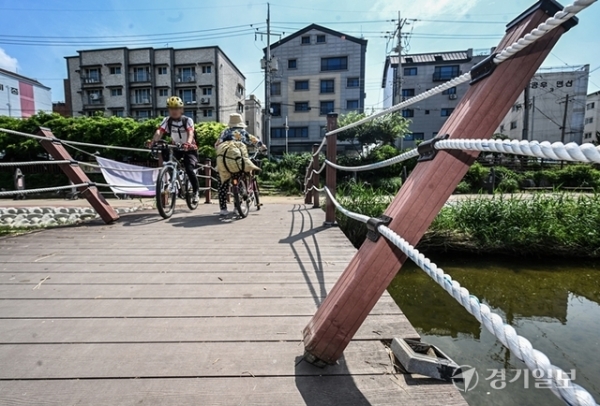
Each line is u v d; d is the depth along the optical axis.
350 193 4.94
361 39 25.25
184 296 1.57
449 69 25.11
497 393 1.54
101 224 3.36
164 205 3.72
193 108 25.08
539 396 1.51
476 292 3.17
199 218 3.80
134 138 15.53
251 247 2.47
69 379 0.97
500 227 4.05
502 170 14.62
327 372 1.00
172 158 3.88
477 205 4.38
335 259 2.17
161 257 2.20
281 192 15.65
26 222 7.52
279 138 26.67
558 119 26.28
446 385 0.95
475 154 0.92
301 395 0.91
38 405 0.87
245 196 3.99
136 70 25.56
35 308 1.44
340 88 25.70
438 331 2.34
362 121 2.08
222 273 1.89
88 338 1.20
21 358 1.07
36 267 1.98
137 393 0.92
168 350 1.12
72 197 12.78
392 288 3.12
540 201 4.52
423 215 0.92
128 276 1.83
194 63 24.86
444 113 25.33
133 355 1.09
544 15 0.84
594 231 3.94
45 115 16.69
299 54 25.98
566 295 3.11
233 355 1.09
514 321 2.58
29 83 32.16
